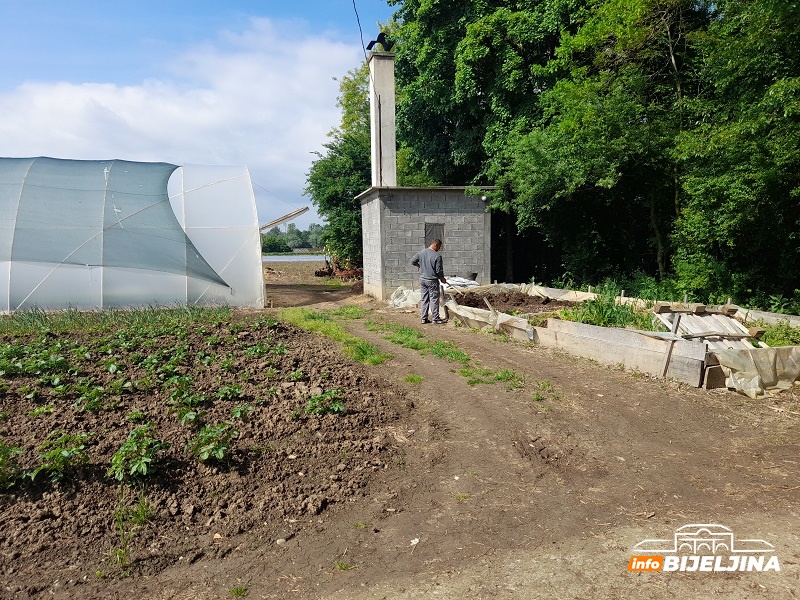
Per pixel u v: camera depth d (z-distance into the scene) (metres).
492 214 18.39
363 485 4.56
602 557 3.55
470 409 6.30
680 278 12.56
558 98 13.69
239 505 4.15
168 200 15.19
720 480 4.62
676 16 12.85
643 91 13.20
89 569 3.41
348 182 25.92
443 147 21.14
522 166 14.22
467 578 3.35
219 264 14.99
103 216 14.31
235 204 15.71
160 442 4.68
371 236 17.61
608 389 7.02
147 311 12.02
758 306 11.07
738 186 9.92
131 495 4.14
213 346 8.57
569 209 15.39
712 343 7.48
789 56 9.43
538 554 3.60
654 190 13.73
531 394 6.84
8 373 6.88
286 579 3.37
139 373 7.03
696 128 11.34
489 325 10.75
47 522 3.81
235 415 5.42
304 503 4.21
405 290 15.89
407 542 3.77
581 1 14.97
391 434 5.61
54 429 5.21
